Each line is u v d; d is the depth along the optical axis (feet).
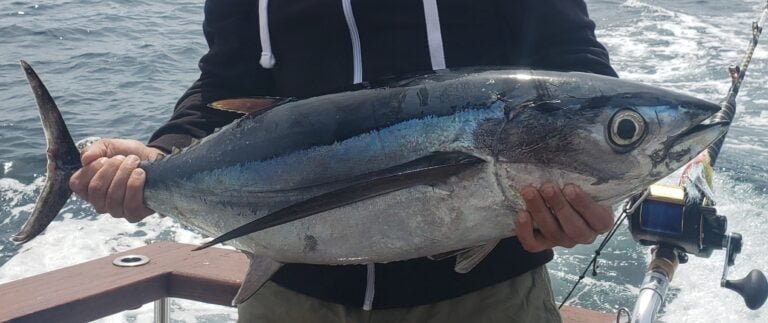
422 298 6.19
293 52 6.56
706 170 6.63
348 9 6.13
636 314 6.32
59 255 18.67
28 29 49.83
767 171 23.91
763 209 21.16
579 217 5.00
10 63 41.01
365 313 6.41
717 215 6.51
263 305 6.86
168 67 41.52
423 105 5.26
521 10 5.95
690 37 47.14
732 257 6.57
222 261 8.61
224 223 5.96
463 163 5.04
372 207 5.22
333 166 5.47
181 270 8.30
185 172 6.00
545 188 4.95
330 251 5.48
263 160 5.70
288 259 5.70
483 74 5.29
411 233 5.24
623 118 4.96
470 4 6.00
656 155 5.03
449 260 6.14
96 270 8.27
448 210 5.12
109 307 7.79
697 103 5.03
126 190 6.05
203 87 7.11
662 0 62.59
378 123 5.35
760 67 38.42
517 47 6.06
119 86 37.17
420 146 5.21
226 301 8.09
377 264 6.23
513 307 6.17
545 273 6.59
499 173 5.06
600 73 5.82
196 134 6.86
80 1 61.26
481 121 5.09
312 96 5.75
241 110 5.97
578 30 5.91
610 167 5.01
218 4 7.12
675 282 16.88
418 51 6.09
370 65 6.20
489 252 5.70
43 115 6.10
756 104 32.19
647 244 6.93
